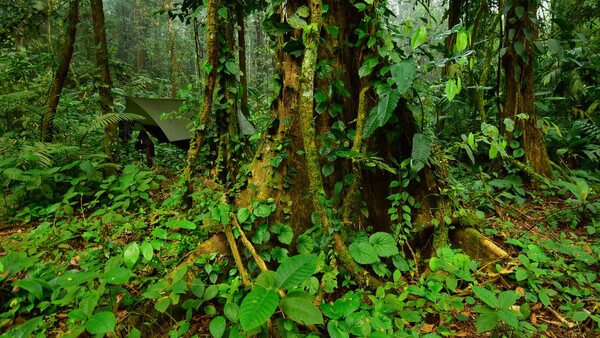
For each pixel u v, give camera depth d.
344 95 2.52
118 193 3.96
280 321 1.73
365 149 2.47
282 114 2.51
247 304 1.43
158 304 1.74
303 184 2.50
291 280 1.56
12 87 6.29
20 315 1.84
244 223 2.30
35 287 1.76
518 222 3.31
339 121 2.53
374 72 2.50
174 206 3.31
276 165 2.43
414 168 2.40
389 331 1.76
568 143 4.80
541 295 2.02
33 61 6.89
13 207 3.88
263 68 14.29
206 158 3.57
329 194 2.56
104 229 2.78
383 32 2.46
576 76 5.12
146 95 11.94
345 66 2.57
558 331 1.90
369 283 2.23
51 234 2.74
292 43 2.40
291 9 2.48
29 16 5.92
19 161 4.11
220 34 3.14
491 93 5.12
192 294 2.12
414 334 1.74
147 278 2.19
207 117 3.04
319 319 1.49
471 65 2.29
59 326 1.88
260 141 2.65
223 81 3.29
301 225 2.47
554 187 3.92
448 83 2.04
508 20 4.18
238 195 2.60
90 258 2.47
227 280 2.26
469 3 6.73
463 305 2.08
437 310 1.98
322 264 2.21
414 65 2.13
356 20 2.56
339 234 2.36
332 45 2.54
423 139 2.43
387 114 2.18
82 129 4.64
